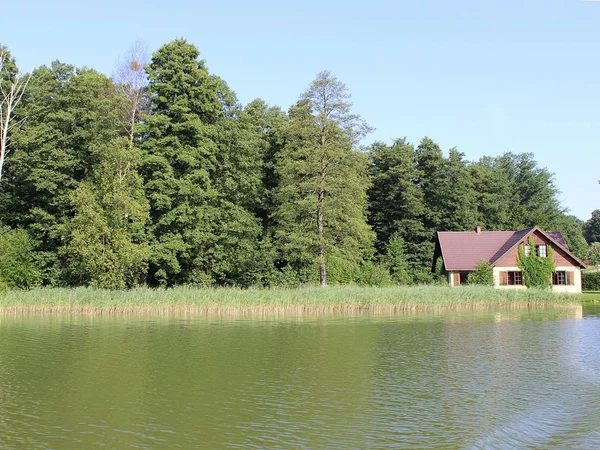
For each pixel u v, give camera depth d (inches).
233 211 2158.0
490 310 1782.7
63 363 892.0
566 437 556.1
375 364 895.7
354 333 1236.5
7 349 1012.5
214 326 1342.3
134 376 805.9
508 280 2469.2
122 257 1804.9
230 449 516.1
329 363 902.4
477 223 3068.4
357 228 2028.8
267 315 1596.9
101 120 1957.4
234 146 2188.7
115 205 1817.2
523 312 1717.5
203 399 685.3
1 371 833.5
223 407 650.8
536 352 1003.3
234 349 1024.2
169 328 1300.4
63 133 1973.4
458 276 2568.9
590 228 5580.7
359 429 573.9
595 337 1179.9
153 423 591.8
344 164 2030.0
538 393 716.7
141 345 1063.6
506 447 527.5
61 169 1956.2
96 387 740.7
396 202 2999.5
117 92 2015.3
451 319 1514.5
